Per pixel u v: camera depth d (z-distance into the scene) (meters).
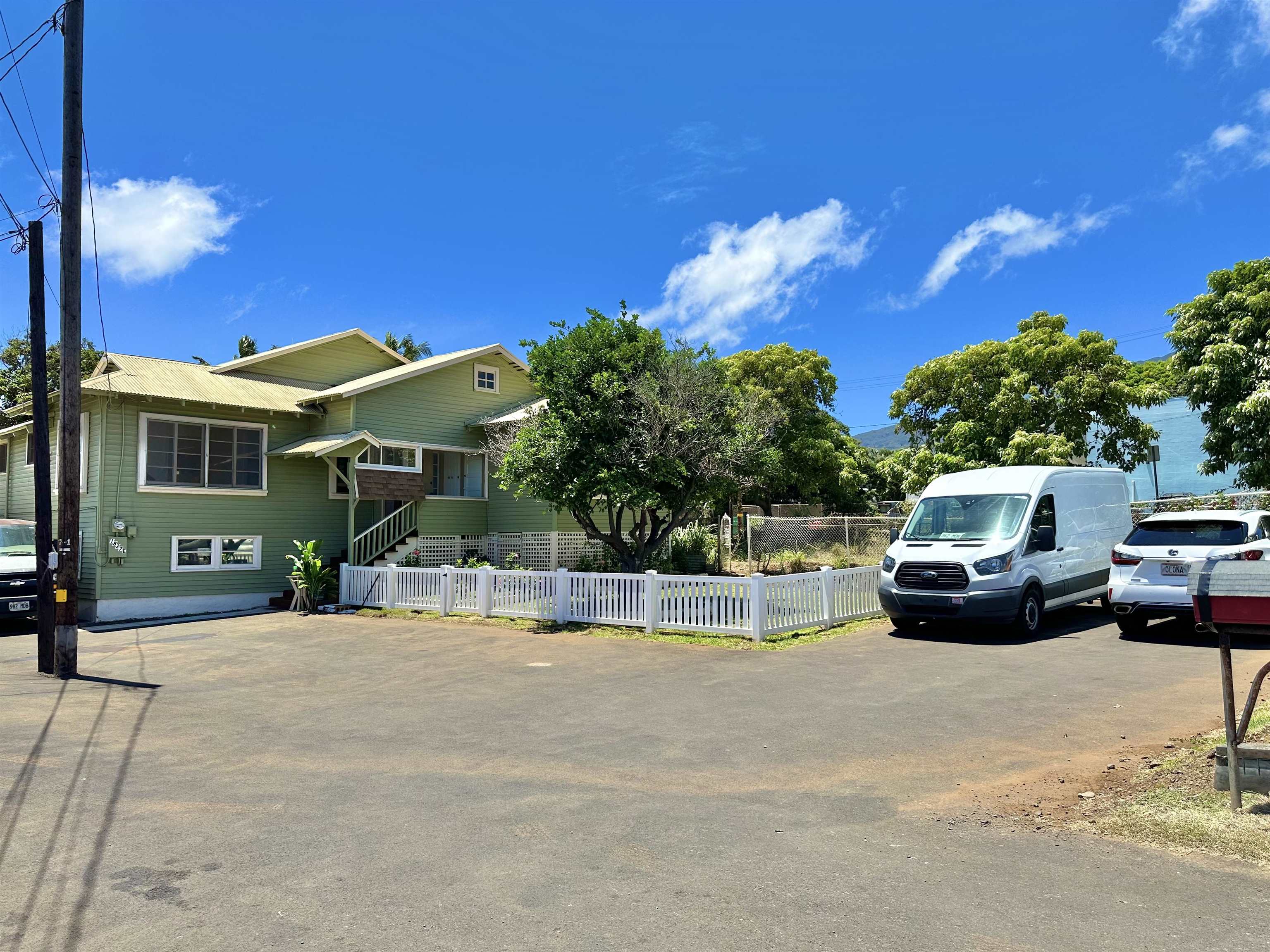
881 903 3.81
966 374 25.41
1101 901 3.78
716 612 12.45
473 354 22.78
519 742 6.95
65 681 10.25
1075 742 6.33
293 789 5.76
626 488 15.89
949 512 12.55
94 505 17.41
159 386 18.42
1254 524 10.66
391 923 3.71
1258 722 6.36
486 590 15.39
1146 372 33.03
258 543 19.66
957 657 10.09
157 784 5.91
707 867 4.27
